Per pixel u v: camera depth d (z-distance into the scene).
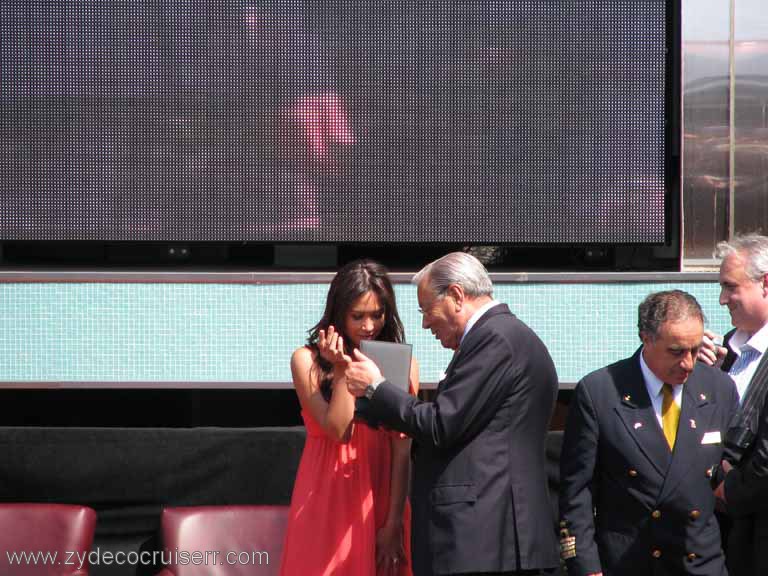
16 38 16.92
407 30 17.03
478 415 11.85
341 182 17.14
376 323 13.86
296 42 16.98
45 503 16.86
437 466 12.02
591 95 17.14
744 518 12.66
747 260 13.72
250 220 17.12
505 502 11.80
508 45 17.08
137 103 16.98
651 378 12.61
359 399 12.65
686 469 12.22
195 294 16.80
